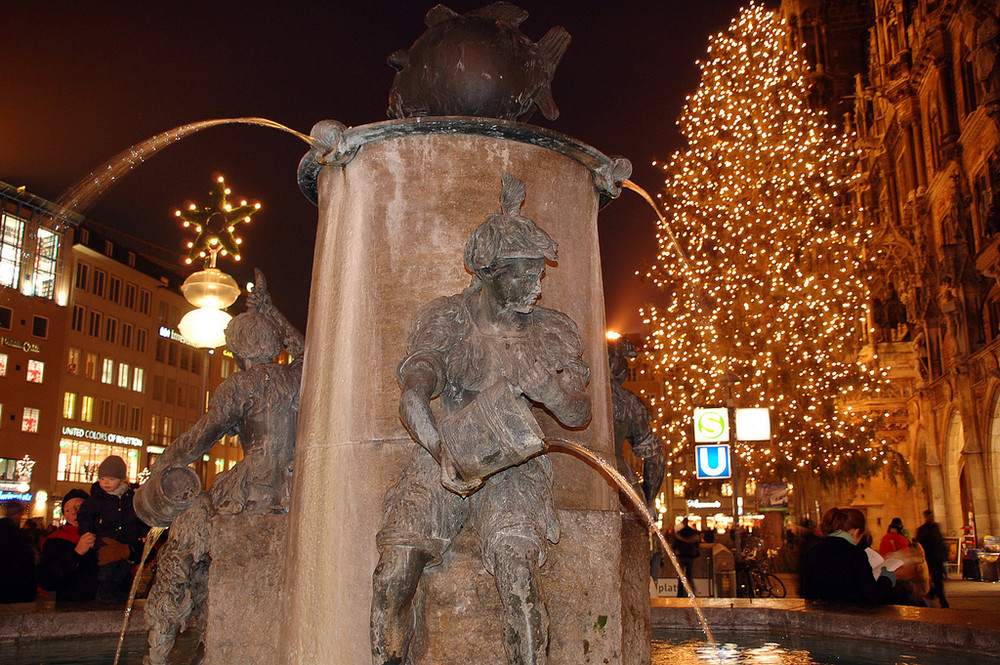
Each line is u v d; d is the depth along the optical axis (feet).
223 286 31.94
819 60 190.90
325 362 11.05
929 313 124.16
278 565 11.35
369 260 10.83
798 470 96.22
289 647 10.38
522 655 7.80
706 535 60.13
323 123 11.21
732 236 102.01
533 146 11.20
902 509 141.28
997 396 101.91
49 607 20.53
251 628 11.14
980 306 109.60
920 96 128.16
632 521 11.64
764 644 19.04
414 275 10.57
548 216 11.12
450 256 10.60
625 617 10.54
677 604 22.59
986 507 104.27
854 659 16.83
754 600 24.63
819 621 20.25
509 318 8.75
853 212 124.57
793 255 103.30
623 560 10.75
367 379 10.36
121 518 25.98
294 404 12.91
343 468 10.21
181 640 18.76
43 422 156.04
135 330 181.98
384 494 9.77
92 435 167.43
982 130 100.99
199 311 31.68
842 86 188.55
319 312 11.53
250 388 12.71
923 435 129.70
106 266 173.58
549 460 9.00
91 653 17.54
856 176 121.29
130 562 26.86
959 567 101.50
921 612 20.66
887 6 142.92
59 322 160.35
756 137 104.68
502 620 8.10
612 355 15.08
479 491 8.46
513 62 12.33
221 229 32.68
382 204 10.94
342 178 11.63
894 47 141.18
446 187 10.83
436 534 8.39
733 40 108.88
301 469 10.94
